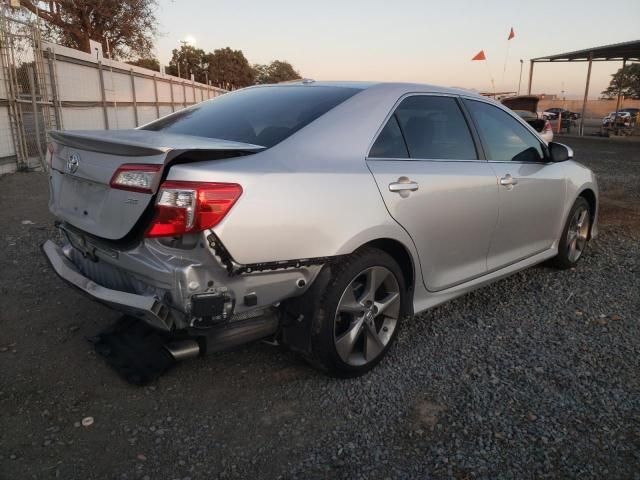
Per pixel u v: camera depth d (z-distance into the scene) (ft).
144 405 9.23
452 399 9.57
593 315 13.26
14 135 35.70
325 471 7.77
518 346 11.58
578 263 17.44
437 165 11.26
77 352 10.92
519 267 14.17
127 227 8.24
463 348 11.47
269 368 10.52
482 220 12.19
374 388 9.90
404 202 10.19
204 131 10.46
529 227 14.07
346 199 9.20
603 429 8.75
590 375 10.39
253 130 9.89
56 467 7.72
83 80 46.80
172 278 7.81
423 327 12.48
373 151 10.20
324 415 9.08
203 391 9.70
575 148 63.26
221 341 8.75
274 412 9.14
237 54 245.45
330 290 9.27
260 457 8.05
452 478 7.65
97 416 8.89
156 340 10.19
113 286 9.20
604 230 22.13
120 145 8.19
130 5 89.97
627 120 98.99
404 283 10.72
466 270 12.30
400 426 8.80
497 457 8.08
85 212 9.20
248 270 8.15
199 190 7.61
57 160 10.19
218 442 8.36
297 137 9.43
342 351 9.71
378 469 7.82
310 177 8.84
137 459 7.93
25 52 36.52
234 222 7.84
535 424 8.86
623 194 31.12
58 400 9.29
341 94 10.77
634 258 18.12
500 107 13.87
